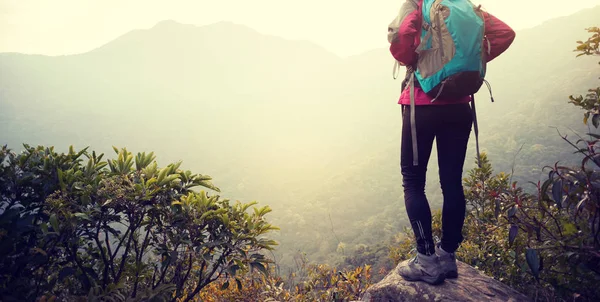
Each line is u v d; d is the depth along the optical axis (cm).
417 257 145
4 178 135
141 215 153
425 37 127
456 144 139
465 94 128
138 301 138
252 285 248
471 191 269
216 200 169
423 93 135
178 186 164
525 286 170
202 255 150
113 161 165
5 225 125
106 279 150
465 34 120
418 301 137
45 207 138
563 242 129
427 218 140
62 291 146
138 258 163
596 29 150
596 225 126
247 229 161
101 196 141
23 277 130
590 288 134
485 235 237
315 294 290
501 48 133
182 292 191
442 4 125
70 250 150
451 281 145
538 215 162
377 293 150
